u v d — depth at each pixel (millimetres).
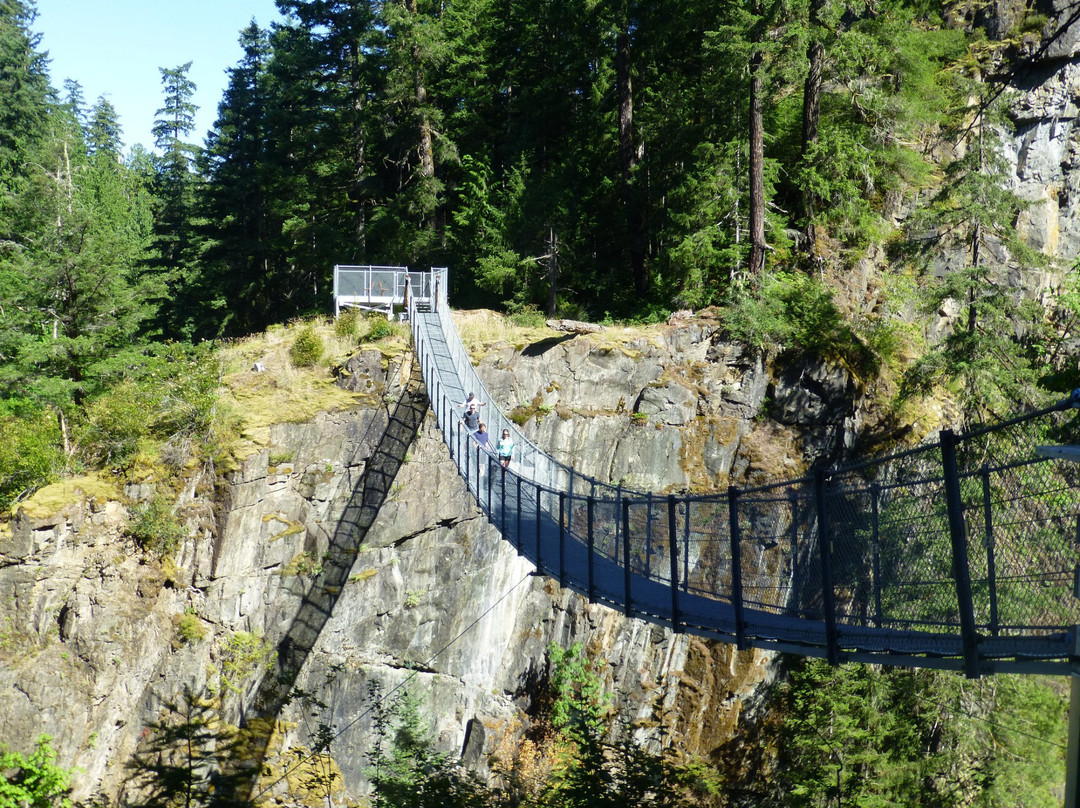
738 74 28953
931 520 8281
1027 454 7320
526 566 26594
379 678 24141
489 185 34938
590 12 33500
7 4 51344
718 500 10875
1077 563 6715
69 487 20984
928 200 32031
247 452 22375
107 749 20406
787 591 11055
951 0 35938
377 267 28125
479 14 40375
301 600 23281
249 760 21328
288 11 37594
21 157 47125
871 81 31000
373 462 24391
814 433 27578
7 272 27297
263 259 44406
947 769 18281
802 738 20438
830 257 30547
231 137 44781
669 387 27453
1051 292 32031
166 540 21375
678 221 30312
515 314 30609
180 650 21469
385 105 35219
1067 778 7367
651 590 13141
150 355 30469
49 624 20109
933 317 30734
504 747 25062
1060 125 33938
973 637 7363
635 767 12984
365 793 23031
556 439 26516
